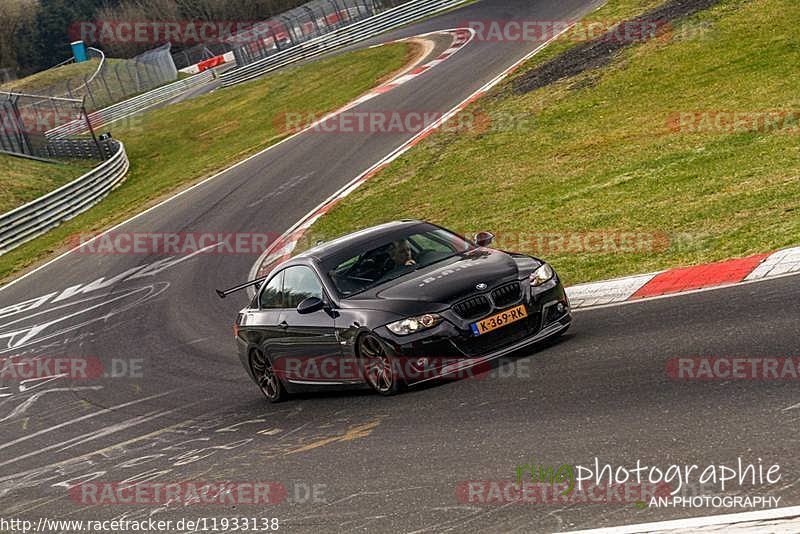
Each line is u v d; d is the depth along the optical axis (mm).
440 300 20219
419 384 21422
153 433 25875
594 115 52781
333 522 14828
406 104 76562
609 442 14961
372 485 16016
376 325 20453
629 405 16391
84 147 108188
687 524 11617
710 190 33875
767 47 53531
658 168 39438
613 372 18469
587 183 40938
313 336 22609
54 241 72938
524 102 60906
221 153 89500
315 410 22875
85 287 54844
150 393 31172
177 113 127312
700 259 26500
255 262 47969
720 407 15156
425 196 48500
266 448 20719
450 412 18766
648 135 45344
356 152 66250
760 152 36875
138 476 21609
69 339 43844
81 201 84312
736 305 21000
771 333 18328
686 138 42531
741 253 25734
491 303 20250
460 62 86250
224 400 27781
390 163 59000
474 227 39875
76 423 29750
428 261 22562
